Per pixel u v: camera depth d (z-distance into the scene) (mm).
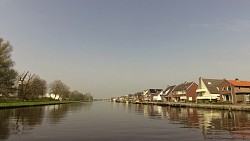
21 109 62906
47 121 32156
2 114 44594
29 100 122375
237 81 75625
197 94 96250
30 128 24797
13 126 26422
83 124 28594
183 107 76062
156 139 18406
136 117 38969
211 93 85875
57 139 18719
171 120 32531
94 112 54875
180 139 18219
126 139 18625
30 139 18703
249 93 71438
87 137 19562
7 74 76125
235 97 70000
